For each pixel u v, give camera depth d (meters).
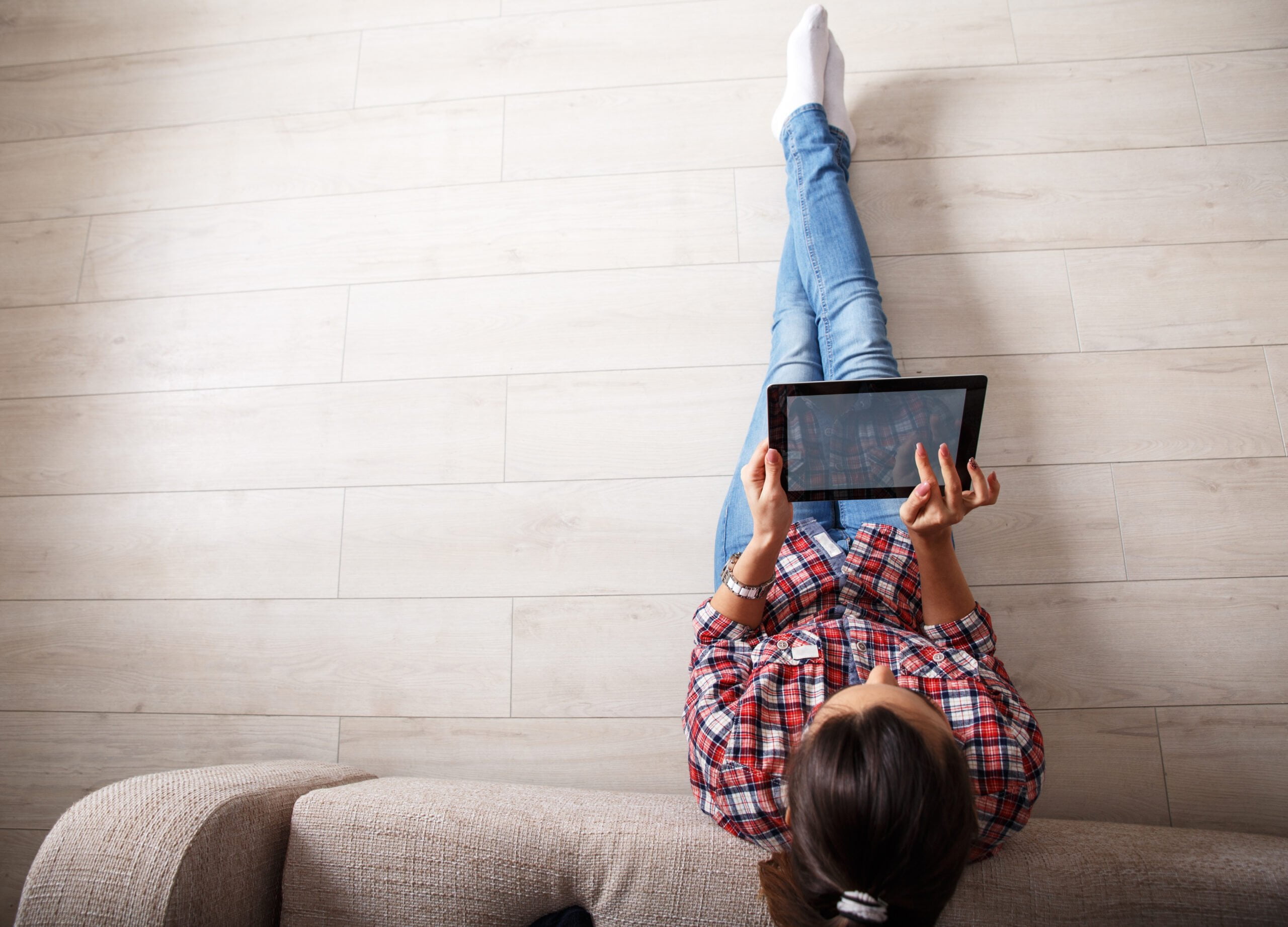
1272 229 1.43
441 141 1.62
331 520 1.45
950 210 1.49
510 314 1.52
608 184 1.56
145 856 0.82
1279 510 1.31
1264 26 1.53
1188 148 1.48
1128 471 1.35
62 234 1.63
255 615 1.42
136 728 1.39
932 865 0.58
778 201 1.53
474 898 0.88
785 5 1.62
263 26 1.71
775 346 1.36
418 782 1.04
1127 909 0.82
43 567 1.46
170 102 1.69
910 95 1.55
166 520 1.47
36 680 1.41
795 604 1.00
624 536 1.40
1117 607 1.29
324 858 0.91
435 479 1.45
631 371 1.47
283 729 1.37
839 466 0.92
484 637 1.38
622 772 1.31
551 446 1.45
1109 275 1.44
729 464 1.41
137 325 1.57
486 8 1.68
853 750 0.59
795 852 0.64
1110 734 1.25
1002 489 1.36
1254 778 1.22
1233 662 1.26
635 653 1.35
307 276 1.57
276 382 1.52
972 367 1.42
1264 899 0.81
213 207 1.62
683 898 0.86
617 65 1.62
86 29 1.74
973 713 0.81
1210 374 1.38
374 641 1.39
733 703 0.88
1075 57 1.54
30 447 1.52
